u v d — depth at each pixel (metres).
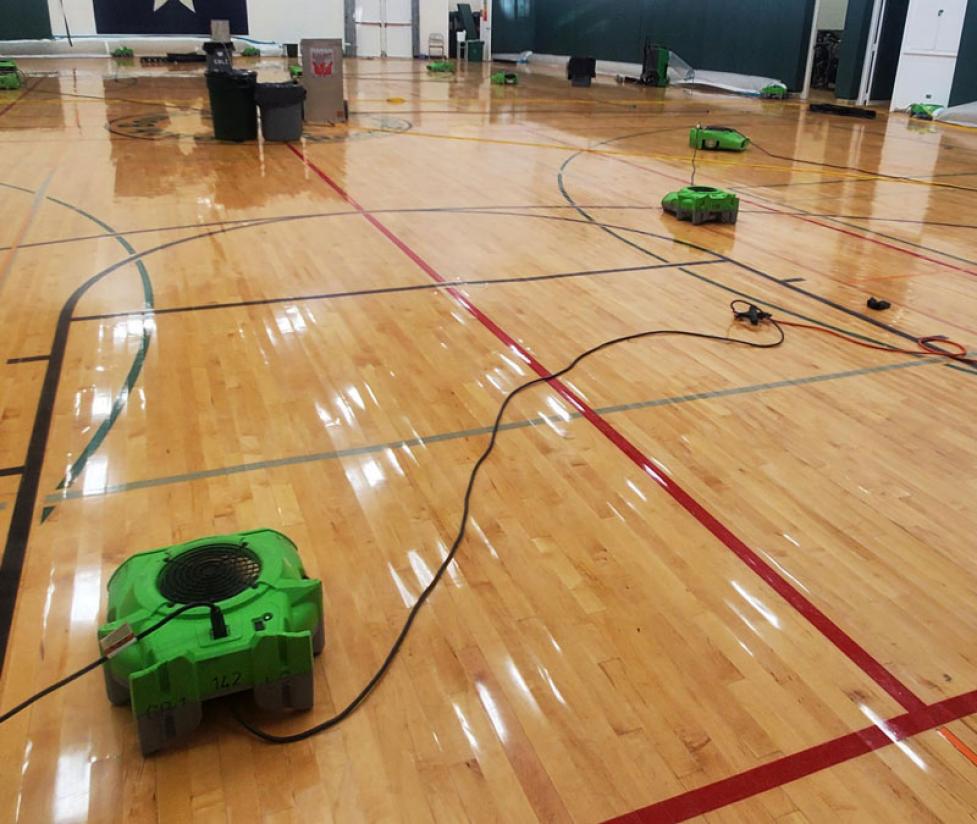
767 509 2.62
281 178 7.06
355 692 1.88
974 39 12.10
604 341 3.87
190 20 19.09
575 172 7.81
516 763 1.72
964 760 1.77
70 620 2.06
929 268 5.20
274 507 2.54
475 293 4.44
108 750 1.71
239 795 1.63
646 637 2.08
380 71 17.67
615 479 2.76
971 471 2.89
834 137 10.59
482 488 2.68
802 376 3.59
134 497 2.56
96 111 10.41
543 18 21.12
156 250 4.97
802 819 1.62
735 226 6.08
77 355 3.53
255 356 3.57
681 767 1.73
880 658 2.04
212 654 1.67
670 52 17.52
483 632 2.08
